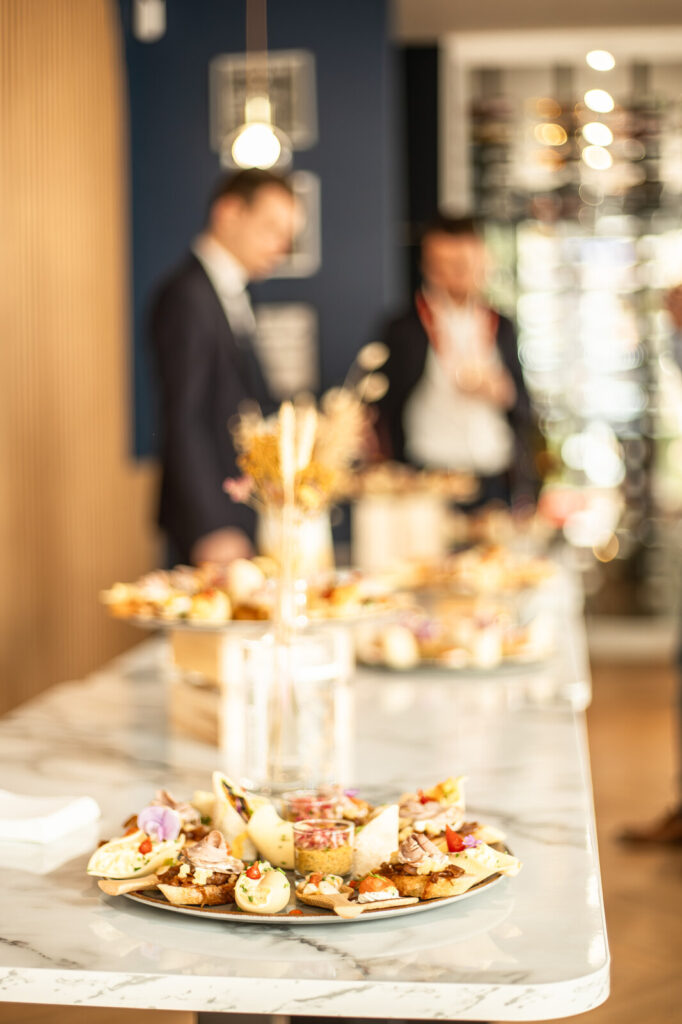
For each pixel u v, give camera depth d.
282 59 5.87
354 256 5.93
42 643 4.77
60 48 4.90
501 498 5.27
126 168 5.84
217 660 1.87
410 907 1.12
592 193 8.00
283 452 1.65
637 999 2.74
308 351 5.97
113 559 5.69
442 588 3.07
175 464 3.49
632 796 4.52
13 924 1.14
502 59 7.81
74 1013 2.59
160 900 1.15
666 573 8.09
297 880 1.23
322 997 1.00
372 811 1.37
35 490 4.69
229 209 3.50
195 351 3.48
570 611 3.14
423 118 7.86
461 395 4.55
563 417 8.17
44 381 4.76
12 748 1.84
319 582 2.26
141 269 5.98
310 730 1.62
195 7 5.86
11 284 4.43
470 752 1.78
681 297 3.94
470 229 4.98
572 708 2.08
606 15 7.29
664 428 8.12
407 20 7.37
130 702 2.19
